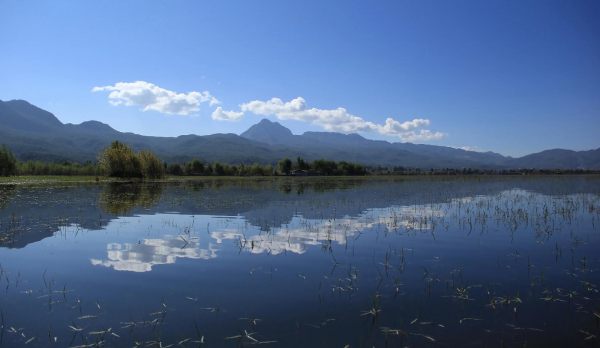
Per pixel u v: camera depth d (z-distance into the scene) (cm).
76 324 1083
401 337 1011
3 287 1371
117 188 6175
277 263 1684
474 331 1047
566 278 1499
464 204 4056
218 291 1330
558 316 1144
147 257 1777
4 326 1072
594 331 1049
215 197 4759
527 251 1942
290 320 1107
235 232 2395
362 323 1091
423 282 1442
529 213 3344
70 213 3195
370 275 1522
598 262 1734
